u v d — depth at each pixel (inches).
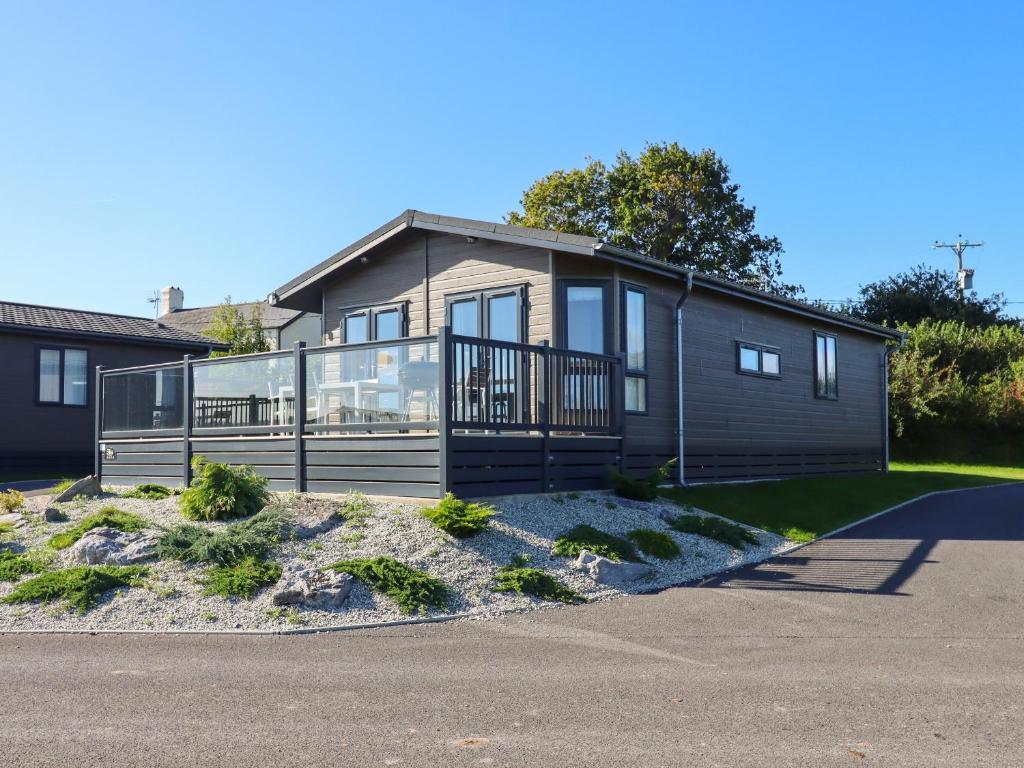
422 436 398.6
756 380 714.2
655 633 273.9
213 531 354.0
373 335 631.2
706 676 224.4
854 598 327.3
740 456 684.1
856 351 903.7
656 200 1455.5
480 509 364.2
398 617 291.3
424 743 173.6
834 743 174.6
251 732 179.9
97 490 469.4
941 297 1787.6
